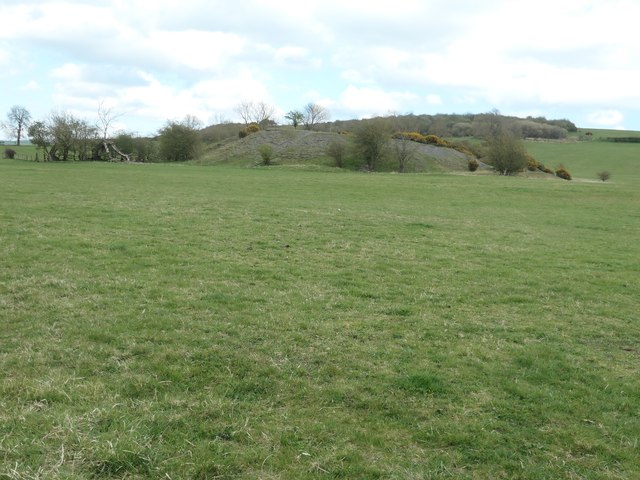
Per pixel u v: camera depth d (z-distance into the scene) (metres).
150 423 5.64
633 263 16.00
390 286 11.84
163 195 27.80
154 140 86.75
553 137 137.00
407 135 91.00
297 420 5.96
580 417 6.36
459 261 14.97
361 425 5.96
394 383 6.95
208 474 4.95
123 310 9.17
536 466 5.36
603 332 9.40
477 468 5.29
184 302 9.77
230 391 6.52
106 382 6.56
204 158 83.50
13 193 25.14
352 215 23.39
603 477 5.24
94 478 4.77
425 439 5.75
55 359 7.14
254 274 12.22
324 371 7.23
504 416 6.28
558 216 28.39
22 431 5.31
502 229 22.19
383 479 5.04
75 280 10.85
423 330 9.02
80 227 16.83
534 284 12.67
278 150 83.94
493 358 7.95
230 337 8.21
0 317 8.58
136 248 14.17
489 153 71.06
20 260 12.25
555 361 7.95
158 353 7.45
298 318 9.24
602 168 98.56
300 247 15.70
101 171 47.25
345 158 79.38
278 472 5.06
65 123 69.00
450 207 30.11
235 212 22.19
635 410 6.59
